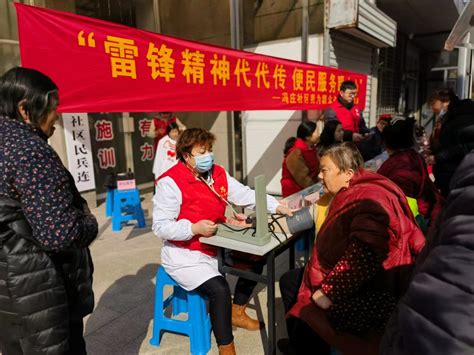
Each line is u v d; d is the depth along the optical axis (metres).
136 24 6.14
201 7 5.94
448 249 0.58
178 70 2.68
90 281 1.57
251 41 6.11
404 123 2.52
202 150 2.06
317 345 1.83
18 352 1.38
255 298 2.86
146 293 2.96
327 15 5.44
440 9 7.40
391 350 0.60
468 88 6.76
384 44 6.88
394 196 1.63
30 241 1.28
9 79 1.31
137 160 6.66
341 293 1.59
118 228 4.54
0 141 1.26
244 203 2.37
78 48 2.05
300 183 3.44
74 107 2.05
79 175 5.30
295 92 4.24
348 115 4.39
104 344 2.34
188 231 1.96
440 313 0.53
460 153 2.91
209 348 2.27
